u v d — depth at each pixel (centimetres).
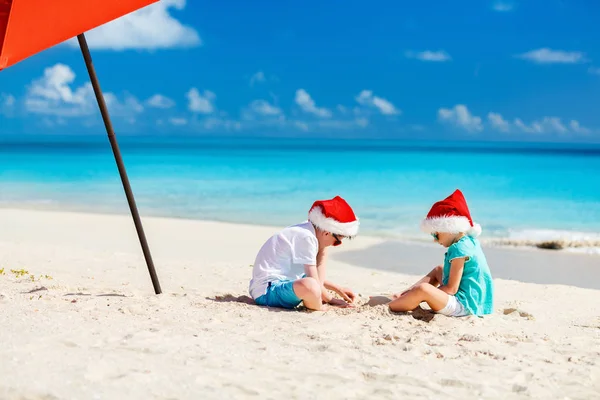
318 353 401
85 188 2323
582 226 1569
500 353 421
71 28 486
